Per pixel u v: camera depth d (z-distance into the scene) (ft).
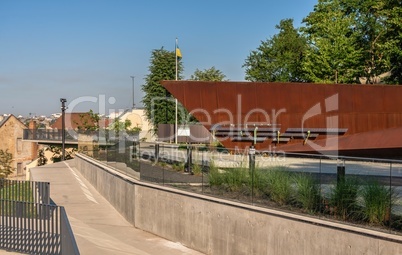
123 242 41.93
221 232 36.76
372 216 27.94
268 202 35.50
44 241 36.60
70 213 55.26
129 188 50.98
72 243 28.14
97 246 39.55
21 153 200.75
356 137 78.23
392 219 27.25
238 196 38.19
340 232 27.27
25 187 44.19
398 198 27.37
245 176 38.91
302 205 32.83
